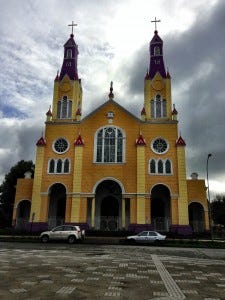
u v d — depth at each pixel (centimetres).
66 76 4891
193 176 4428
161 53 4959
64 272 1312
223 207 7981
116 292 964
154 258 1945
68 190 4247
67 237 3203
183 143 4284
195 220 4484
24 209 4638
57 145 4481
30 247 2628
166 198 4369
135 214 4078
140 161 4228
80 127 4531
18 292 924
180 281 1177
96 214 4362
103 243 3238
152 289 1022
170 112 4528
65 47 5194
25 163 6919
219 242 3234
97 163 4328
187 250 2595
